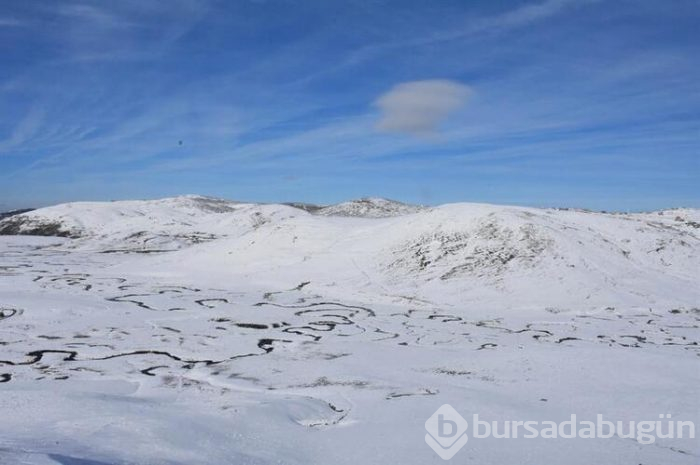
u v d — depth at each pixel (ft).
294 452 35.06
